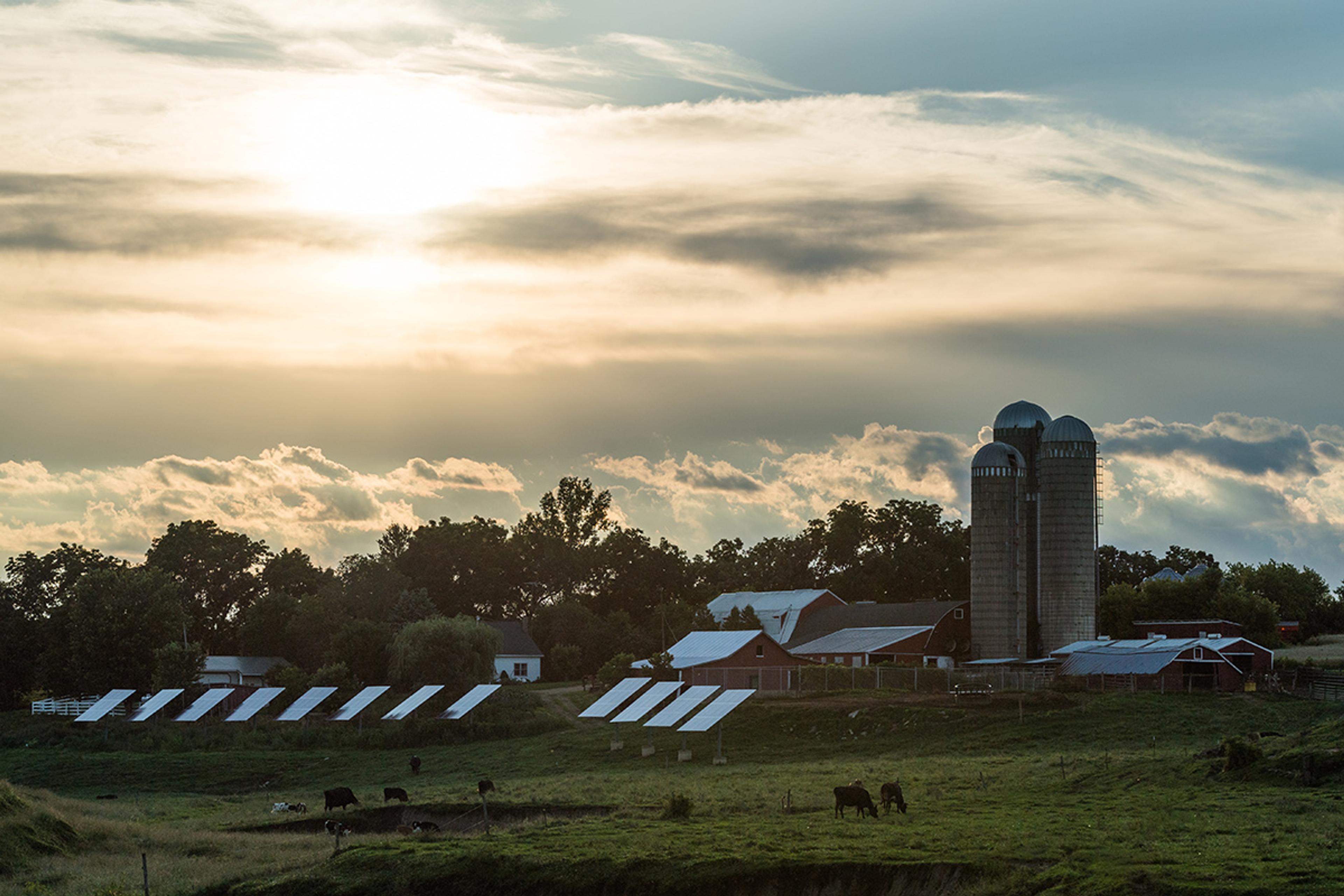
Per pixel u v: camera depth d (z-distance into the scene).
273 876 58.41
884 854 50.78
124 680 141.62
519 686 152.88
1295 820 52.41
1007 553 139.38
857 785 60.97
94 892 56.50
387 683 144.88
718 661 127.00
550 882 53.12
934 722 102.31
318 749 114.81
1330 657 139.50
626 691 107.56
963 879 48.00
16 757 114.69
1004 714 102.31
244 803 88.81
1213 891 42.28
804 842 53.97
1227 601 147.88
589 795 74.94
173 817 80.75
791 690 117.56
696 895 50.50
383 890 55.16
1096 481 141.50
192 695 134.62
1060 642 139.12
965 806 62.66
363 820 74.81
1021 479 141.75
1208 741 90.44
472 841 59.50
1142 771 68.00
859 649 143.00
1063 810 59.16
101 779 104.31
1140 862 46.25
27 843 64.88
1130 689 109.75
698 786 77.25
